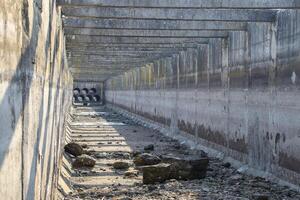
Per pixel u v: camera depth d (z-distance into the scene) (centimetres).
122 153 2755
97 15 1861
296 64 1689
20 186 657
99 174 2088
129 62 4356
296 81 1688
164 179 1841
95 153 2745
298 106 1669
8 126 568
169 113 3828
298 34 1675
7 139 562
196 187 1709
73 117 5966
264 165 1967
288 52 1756
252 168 2072
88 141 3397
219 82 2564
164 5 1664
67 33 2334
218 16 1916
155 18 1889
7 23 546
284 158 1781
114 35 2353
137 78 5434
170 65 3744
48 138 1140
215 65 2627
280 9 1794
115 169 2228
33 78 781
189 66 3178
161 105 4131
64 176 1858
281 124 1812
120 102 7156
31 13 734
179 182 1814
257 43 2053
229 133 2411
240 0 1662
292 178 1719
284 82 1789
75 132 4056
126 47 2931
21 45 648
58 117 1761
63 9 1836
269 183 1831
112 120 5675
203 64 2850
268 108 1934
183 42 2684
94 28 2127
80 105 9738
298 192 1638
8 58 557
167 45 2941
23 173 683
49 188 1190
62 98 2411
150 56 3722
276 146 1856
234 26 2162
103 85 9975
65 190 1645
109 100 8850
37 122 853
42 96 950
